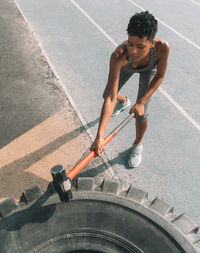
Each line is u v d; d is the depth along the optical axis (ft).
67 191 6.18
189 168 10.97
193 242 6.72
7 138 11.80
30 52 17.88
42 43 19.04
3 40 18.93
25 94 14.28
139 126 9.70
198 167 11.03
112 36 20.63
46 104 13.73
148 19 5.88
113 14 24.18
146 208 7.27
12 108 13.34
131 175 10.52
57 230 7.09
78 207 7.29
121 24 22.48
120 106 12.92
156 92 14.96
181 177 10.58
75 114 13.25
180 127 12.89
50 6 24.94
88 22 22.50
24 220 7.05
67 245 7.08
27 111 13.23
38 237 6.98
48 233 7.04
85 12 24.30
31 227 7.02
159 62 7.76
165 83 15.67
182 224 7.06
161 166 10.97
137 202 7.37
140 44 6.24
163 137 12.30
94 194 7.46
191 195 9.93
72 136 12.05
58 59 17.43
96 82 15.61
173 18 24.03
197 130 12.81
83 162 6.93
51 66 16.65
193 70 16.98
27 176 10.28
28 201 7.30
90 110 13.57
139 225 7.04
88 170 10.57
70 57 17.71
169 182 10.36
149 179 10.42
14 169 10.51
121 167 10.80
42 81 15.33
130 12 24.79
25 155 11.09
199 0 28.25
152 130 12.61
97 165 10.79
